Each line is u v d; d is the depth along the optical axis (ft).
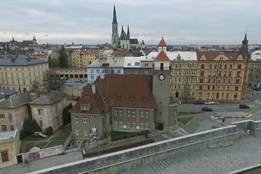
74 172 46.32
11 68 362.12
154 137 173.06
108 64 309.01
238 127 64.44
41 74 400.06
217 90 294.87
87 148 152.76
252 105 270.26
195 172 46.88
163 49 182.60
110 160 49.06
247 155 53.36
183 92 302.04
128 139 165.27
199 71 291.99
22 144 168.55
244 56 283.79
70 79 472.85
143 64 302.04
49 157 146.51
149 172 48.19
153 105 175.73
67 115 205.05
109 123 182.39
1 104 181.27
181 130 190.29
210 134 59.31
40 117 186.91
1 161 136.36
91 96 171.83
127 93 182.80
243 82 293.23
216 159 52.01
